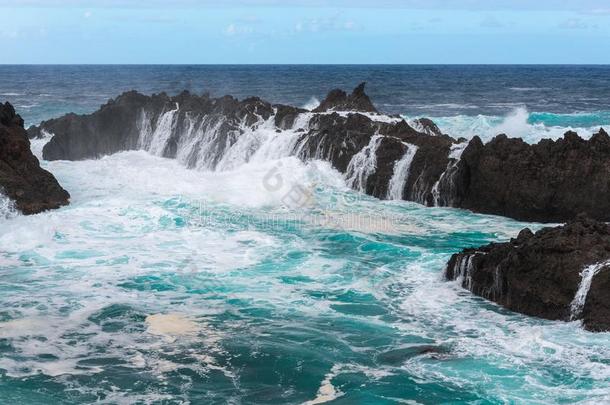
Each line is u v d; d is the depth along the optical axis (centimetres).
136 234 2094
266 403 1123
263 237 2098
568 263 1455
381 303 1575
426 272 1792
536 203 2389
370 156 2814
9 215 2220
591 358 1267
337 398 1140
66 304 1538
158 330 1409
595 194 2339
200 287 1666
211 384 1186
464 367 1246
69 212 2281
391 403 1120
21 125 2811
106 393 1145
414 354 1304
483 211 2512
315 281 1722
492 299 1581
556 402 1111
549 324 1434
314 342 1360
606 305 1388
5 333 1373
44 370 1222
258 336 1386
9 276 1714
